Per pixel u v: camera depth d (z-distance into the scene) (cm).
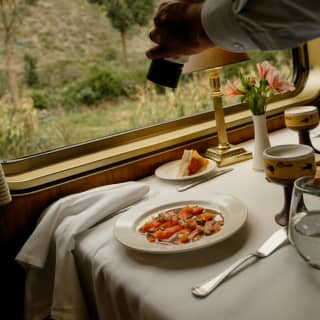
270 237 66
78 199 94
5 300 108
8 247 106
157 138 139
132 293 60
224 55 107
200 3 51
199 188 102
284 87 102
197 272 60
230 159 121
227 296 53
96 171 116
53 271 91
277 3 43
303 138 113
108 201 90
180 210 85
